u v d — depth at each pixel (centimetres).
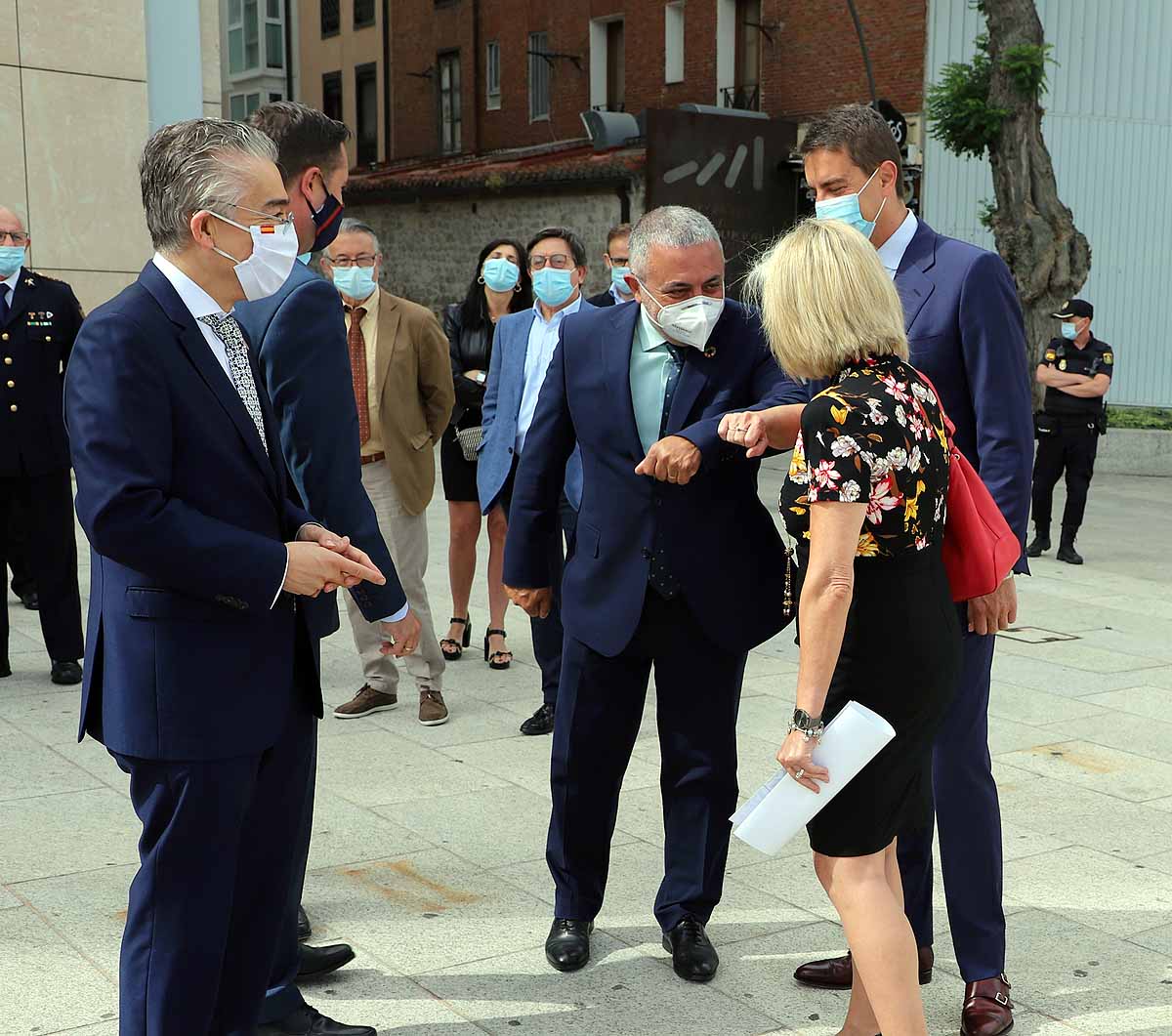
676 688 335
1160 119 1930
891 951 258
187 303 240
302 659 261
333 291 298
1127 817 442
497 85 2628
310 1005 301
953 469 273
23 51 948
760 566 333
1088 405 944
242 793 244
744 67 2191
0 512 590
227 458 239
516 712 559
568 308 553
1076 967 335
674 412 325
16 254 579
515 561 356
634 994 320
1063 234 1469
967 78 1492
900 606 257
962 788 307
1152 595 839
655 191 1647
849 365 261
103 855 395
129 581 236
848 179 310
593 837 340
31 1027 295
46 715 543
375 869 391
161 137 241
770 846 256
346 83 3019
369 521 296
